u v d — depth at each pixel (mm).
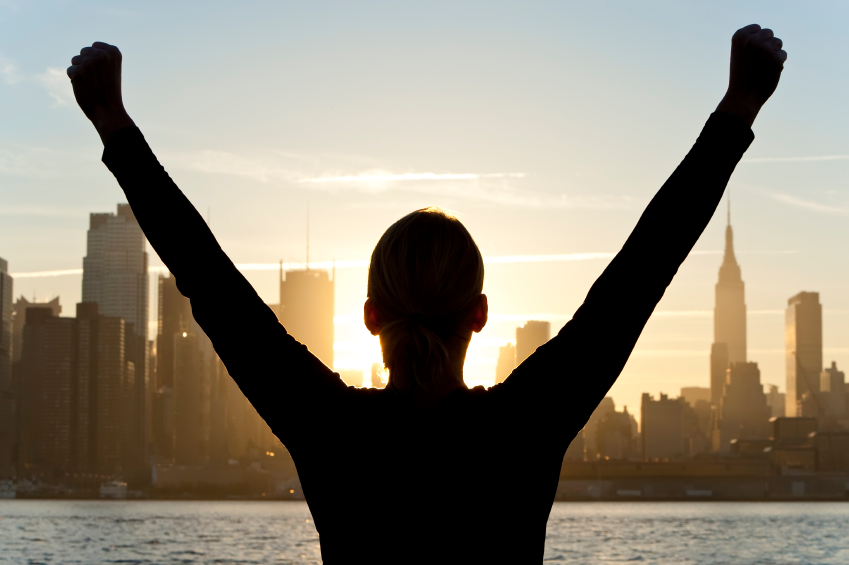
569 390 2424
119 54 2750
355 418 2475
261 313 2600
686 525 182000
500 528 2373
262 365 2529
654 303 2504
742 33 2660
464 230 2510
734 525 183250
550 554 108500
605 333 2459
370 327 2559
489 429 2400
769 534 152000
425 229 2484
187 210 2658
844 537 143250
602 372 2441
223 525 171375
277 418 2523
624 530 162250
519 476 2391
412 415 2449
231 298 2572
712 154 2611
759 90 2656
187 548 112812
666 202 2578
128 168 2662
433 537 2365
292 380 2529
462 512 2373
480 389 2484
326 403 2508
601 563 96625
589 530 161625
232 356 2553
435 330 2451
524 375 2463
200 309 2572
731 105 2654
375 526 2391
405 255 2455
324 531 2457
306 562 93875
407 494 2387
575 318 2539
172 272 2619
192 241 2611
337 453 2453
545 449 2412
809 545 126000
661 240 2533
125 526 165500
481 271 2498
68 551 107625
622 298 2488
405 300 2439
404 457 2408
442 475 2383
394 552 2373
